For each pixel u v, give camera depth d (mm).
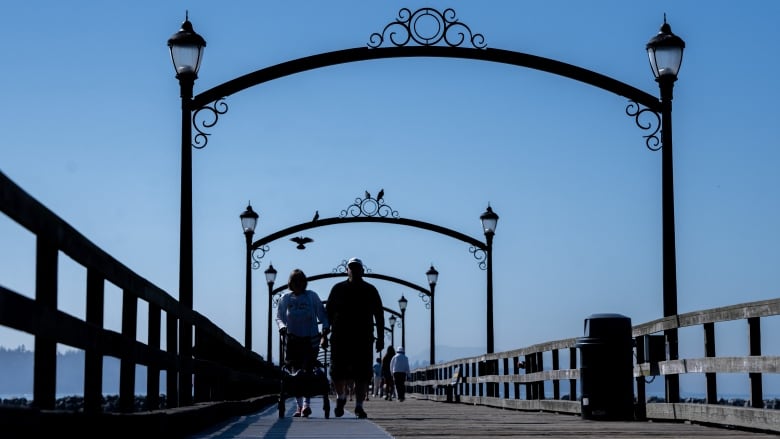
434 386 37719
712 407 12680
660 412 14633
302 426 13297
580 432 11898
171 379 11156
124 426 7883
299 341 15766
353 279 15883
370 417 16766
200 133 16547
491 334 29297
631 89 16812
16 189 5371
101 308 7371
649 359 14680
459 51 18359
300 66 17828
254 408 19969
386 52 18312
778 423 10828
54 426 6020
